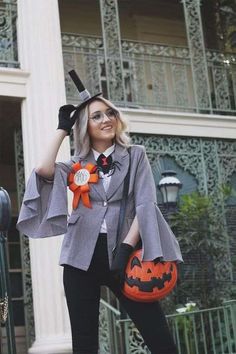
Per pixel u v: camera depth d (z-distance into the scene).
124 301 2.77
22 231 2.83
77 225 2.81
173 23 13.78
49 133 9.09
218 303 9.58
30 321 9.22
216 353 8.59
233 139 10.96
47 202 2.87
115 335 7.73
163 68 11.40
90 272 2.78
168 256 2.72
